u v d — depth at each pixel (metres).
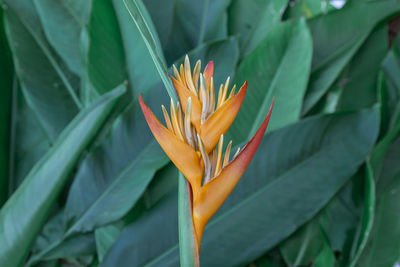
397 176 2.04
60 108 2.29
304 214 1.83
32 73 2.26
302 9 2.60
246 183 1.84
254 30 2.52
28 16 2.33
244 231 1.81
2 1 2.24
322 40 2.33
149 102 1.80
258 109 2.06
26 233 1.70
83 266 2.18
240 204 1.83
